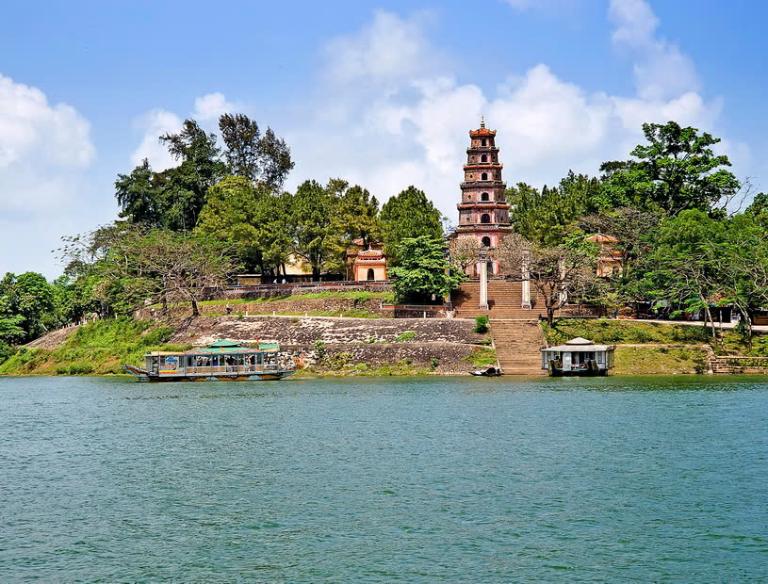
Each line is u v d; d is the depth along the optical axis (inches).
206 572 1674.5
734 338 5059.1
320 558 1731.1
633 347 4997.5
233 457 2630.4
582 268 5433.1
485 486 2215.8
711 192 5954.7
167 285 6259.8
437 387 4288.9
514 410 3427.7
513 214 7559.1
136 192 7554.1
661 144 5999.0
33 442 2977.4
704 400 3649.1
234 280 6815.9
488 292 5905.5
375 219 6594.5
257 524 1945.1
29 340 7253.9
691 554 1732.3
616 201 6053.2
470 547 1776.6
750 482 2231.8
